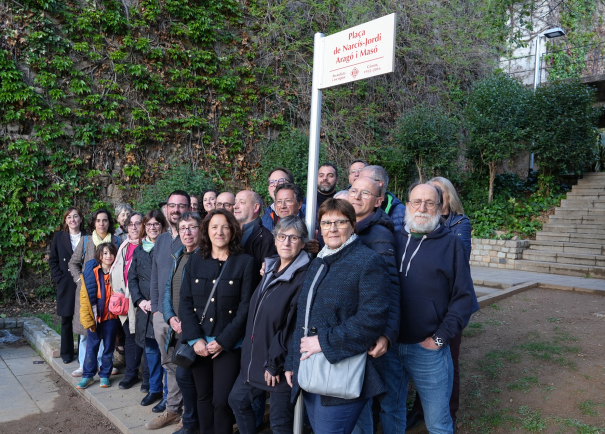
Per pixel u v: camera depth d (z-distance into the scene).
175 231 4.02
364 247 2.45
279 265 2.91
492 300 6.76
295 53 11.10
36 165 7.92
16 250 7.78
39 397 4.56
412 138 12.00
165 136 9.40
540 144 11.85
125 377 4.62
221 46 10.23
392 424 2.90
